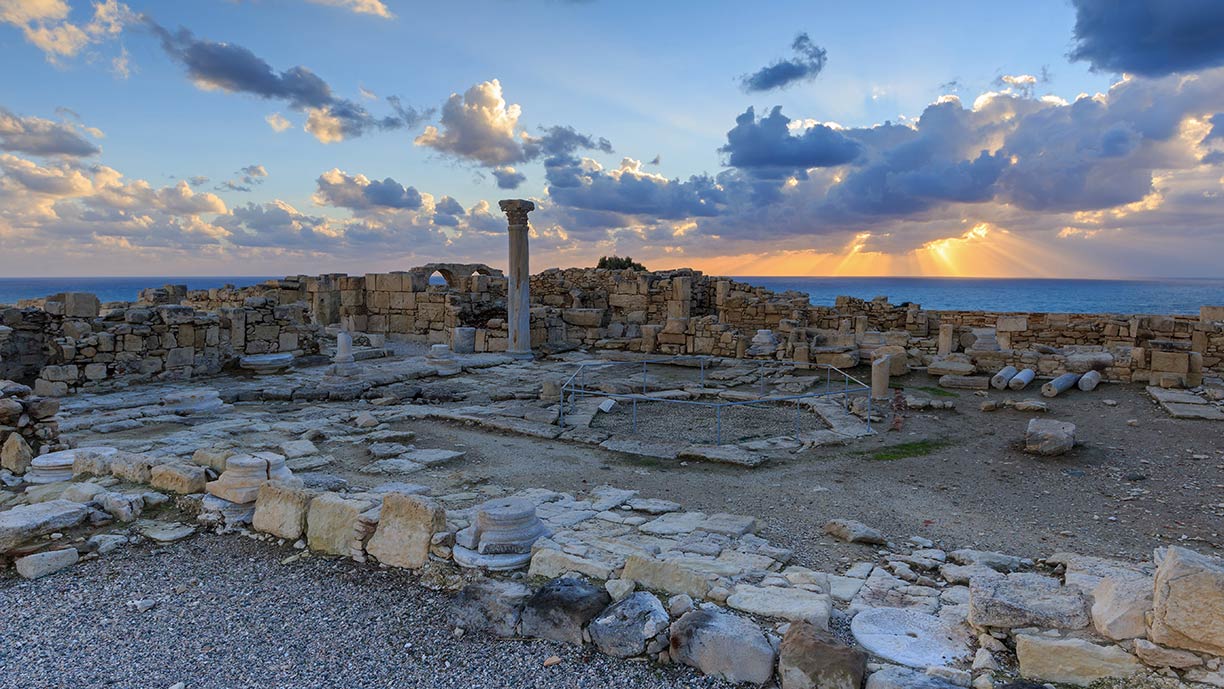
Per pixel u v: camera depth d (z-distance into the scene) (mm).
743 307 26656
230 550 6750
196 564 6438
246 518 7344
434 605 5551
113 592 5867
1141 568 5902
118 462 8492
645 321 29391
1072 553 6402
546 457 10461
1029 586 4871
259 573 6234
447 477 9102
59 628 5246
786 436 11898
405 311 26031
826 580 5629
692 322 22312
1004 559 6363
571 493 8625
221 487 7504
